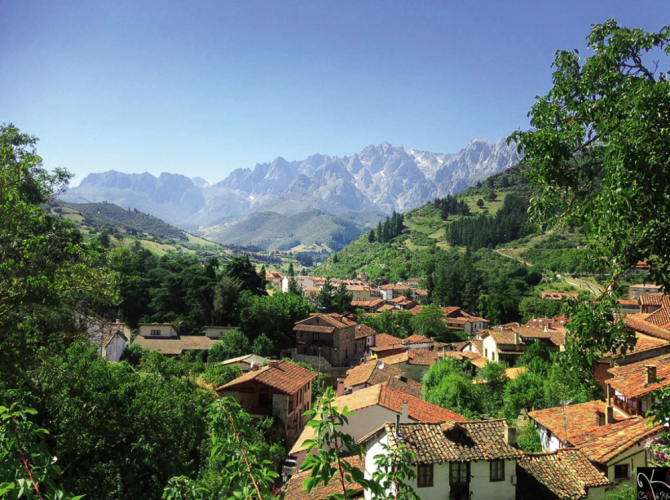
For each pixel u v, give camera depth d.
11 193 20.44
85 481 24.44
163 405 29.77
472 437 23.41
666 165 9.02
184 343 77.00
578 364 10.55
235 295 90.75
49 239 22.27
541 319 87.06
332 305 115.44
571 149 11.68
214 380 49.41
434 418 34.91
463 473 22.33
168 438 28.38
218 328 83.56
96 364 30.50
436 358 67.12
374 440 25.48
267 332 85.62
